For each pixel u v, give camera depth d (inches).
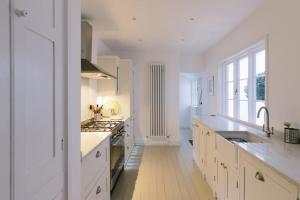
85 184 73.9
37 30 40.9
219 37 186.2
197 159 178.7
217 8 123.9
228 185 98.3
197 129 179.5
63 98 53.8
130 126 209.3
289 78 97.2
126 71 206.7
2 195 30.8
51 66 47.3
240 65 170.6
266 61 116.6
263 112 128.1
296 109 92.4
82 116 150.5
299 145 83.3
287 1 98.0
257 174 67.2
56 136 49.4
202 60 266.5
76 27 62.6
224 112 202.8
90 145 84.2
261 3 118.3
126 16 134.6
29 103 38.3
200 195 126.9
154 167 176.1
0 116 30.7
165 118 248.8
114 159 130.1
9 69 32.7
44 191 43.7
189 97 391.5
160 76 247.3
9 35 32.7
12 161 33.2
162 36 182.1
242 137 120.8
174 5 118.9
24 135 36.6
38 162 41.4
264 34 118.6
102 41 199.6
